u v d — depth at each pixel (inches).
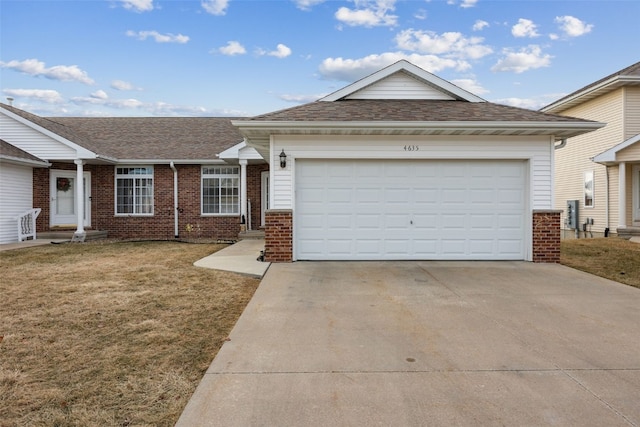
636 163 578.9
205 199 634.2
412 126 323.6
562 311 213.8
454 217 355.3
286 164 346.3
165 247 495.5
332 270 315.0
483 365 146.8
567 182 714.2
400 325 191.5
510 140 347.9
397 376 138.0
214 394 125.6
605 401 120.9
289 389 128.9
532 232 348.2
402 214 355.3
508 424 108.4
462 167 354.3
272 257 348.8
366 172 353.7
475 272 308.5
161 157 613.9
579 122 323.3
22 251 452.4
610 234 606.2
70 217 619.5
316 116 335.9
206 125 736.3
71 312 214.8
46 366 148.5
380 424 108.9
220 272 316.2
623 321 197.9
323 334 179.8
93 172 626.2
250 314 208.1
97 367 147.7
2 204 525.7
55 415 114.4
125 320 202.4
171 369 146.3
